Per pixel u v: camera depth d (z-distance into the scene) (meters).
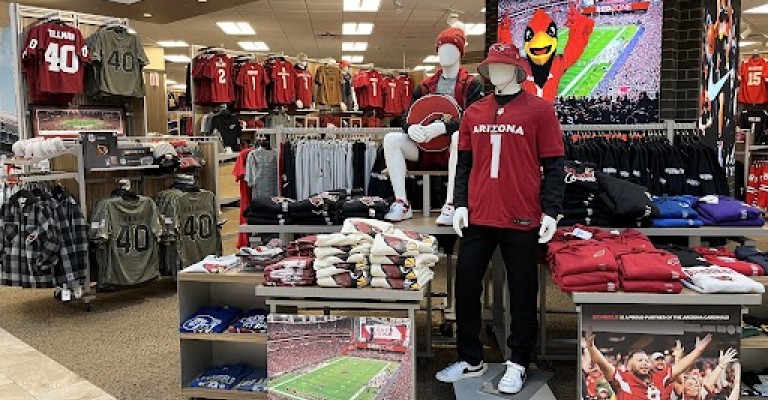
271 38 14.20
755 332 3.04
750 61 10.34
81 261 5.05
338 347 2.77
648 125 4.11
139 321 4.91
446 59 3.79
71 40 6.05
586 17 4.96
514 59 3.02
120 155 5.35
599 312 2.71
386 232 2.96
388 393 2.69
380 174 4.16
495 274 4.18
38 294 5.79
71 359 4.04
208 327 3.25
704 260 3.09
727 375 2.70
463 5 10.75
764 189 9.45
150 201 5.39
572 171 3.54
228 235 6.92
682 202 3.55
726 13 5.30
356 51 16.52
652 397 2.70
